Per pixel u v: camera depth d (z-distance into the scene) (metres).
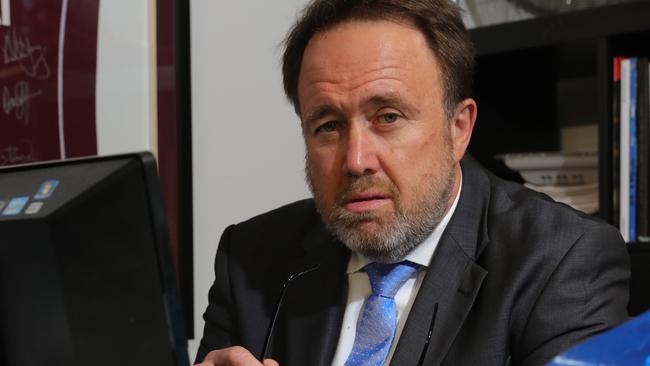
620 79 2.07
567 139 2.56
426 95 1.41
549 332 1.35
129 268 0.86
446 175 1.46
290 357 1.51
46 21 2.12
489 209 1.57
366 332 1.46
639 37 2.08
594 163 2.24
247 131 2.56
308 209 1.83
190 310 2.33
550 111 2.57
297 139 2.72
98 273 0.86
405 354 1.38
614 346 0.50
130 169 0.85
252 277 1.70
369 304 1.49
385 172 1.39
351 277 1.57
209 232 2.45
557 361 0.49
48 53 2.12
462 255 1.48
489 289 1.42
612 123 2.08
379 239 1.41
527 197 1.59
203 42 2.44
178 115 2.33
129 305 0.86
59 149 2.14
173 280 0.87
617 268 1.47
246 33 2.57
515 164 2.31
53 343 0.89
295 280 1.62
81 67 2.18
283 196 2.67
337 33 1.42
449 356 1.37
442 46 1.45
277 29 2.66
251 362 1.22
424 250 1.50
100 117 2.21
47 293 0.88
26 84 2.08
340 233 1.43
